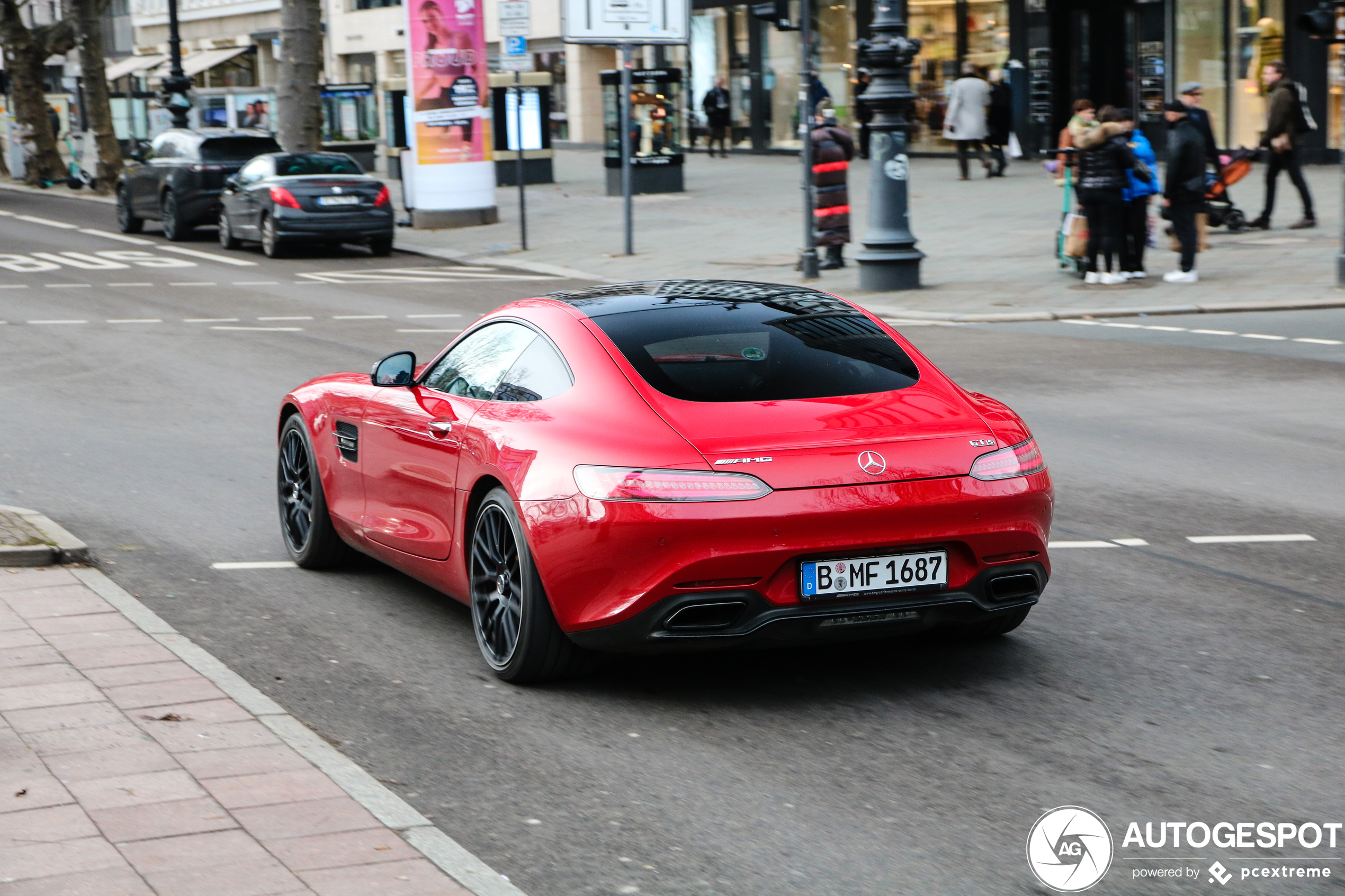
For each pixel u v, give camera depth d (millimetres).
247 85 64812
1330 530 7801
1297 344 13812
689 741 4969
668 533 4926
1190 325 15172
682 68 44406
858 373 5566
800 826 4254
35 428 10953
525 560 5312
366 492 6652
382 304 18562
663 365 5449
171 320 17125
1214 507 8336
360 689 5504
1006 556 5293
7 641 5789
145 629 5977
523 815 4336
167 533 7934
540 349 5777
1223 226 22234
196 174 27156
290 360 14148
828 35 38625
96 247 26844
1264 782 4562
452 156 27703
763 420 5211
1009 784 4566
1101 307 16172
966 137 30422
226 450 10172
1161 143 31594
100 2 39375
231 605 6629
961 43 35562
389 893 3689
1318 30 16188
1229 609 6441
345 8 58562
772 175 35281
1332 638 6020
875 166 17906
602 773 4676
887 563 5094
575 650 5414
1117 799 4441
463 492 5770
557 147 49312
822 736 5004
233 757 4613
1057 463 9508
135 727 4867
